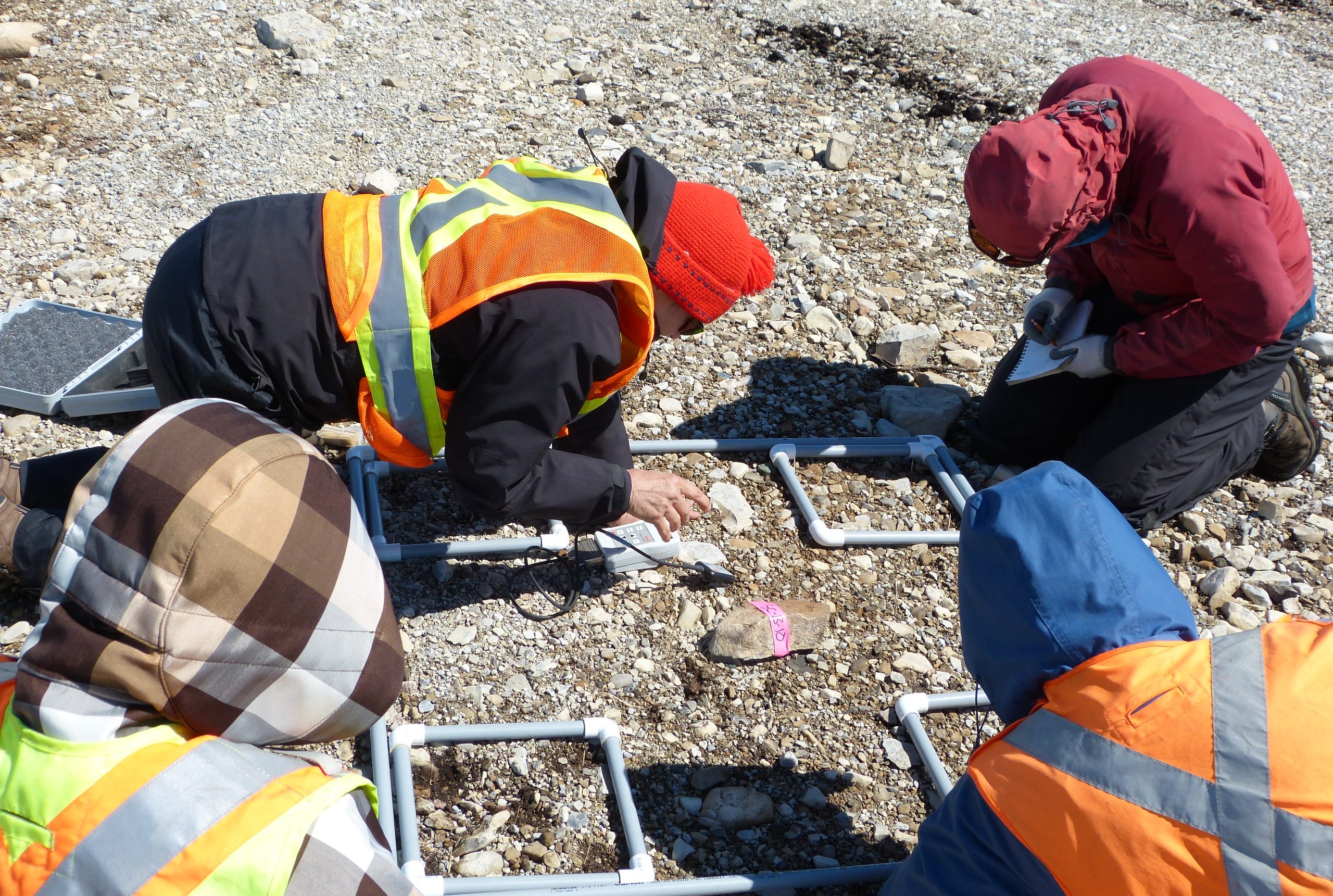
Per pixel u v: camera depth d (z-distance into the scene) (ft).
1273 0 24.54
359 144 15.42
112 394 10.43
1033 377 10.58
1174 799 4.62
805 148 16.71
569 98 17.21
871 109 18.12
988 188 8.66
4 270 12.42
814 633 9.33
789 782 8.30
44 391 10.60
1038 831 4.99
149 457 3.81
